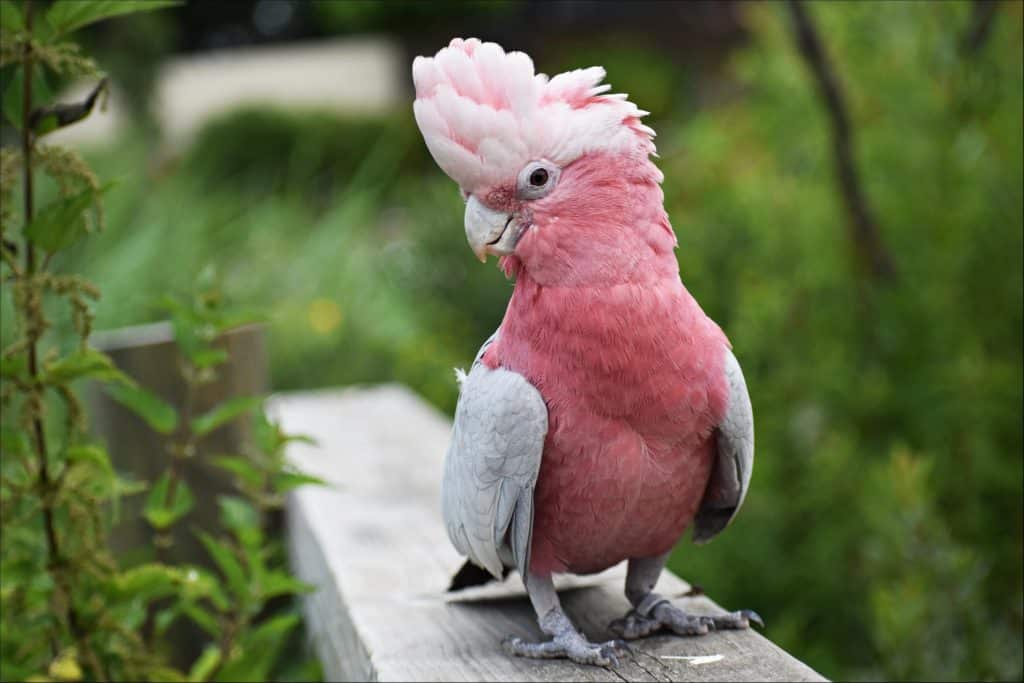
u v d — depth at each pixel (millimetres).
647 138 1839
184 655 3297
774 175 5230
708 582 4250
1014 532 4031
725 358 1899
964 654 3145
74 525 2209
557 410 1834
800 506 4230
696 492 1980
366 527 2855
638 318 1789
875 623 3477
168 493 2574
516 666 1916
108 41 10445
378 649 2008
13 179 2051
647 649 1966
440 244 6898
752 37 6660
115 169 7574
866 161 4746
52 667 2412
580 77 1827
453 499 1997
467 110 1733
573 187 1773
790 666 1855
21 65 2025
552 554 1971
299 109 14609
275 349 6113
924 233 4543
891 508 3420
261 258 6875
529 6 16297
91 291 2082
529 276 1854
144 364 3289
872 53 4809
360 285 6828
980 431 4055
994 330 4324
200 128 14203
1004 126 4410
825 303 4699
